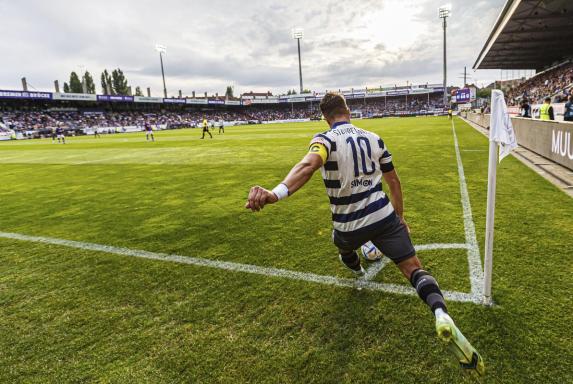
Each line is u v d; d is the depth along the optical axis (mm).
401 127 26234
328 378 1949
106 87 94812
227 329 2453
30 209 6465
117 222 5293
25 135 43375
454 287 2777
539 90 32625
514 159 8703
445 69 54469
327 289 2900
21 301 3010
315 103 86812
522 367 1934
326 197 6031
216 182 8172
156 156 14711
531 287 2713
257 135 27328
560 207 4648
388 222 2068
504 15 20750
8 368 2178
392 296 2729
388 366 2006
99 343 2381
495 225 4113
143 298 2963
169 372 2068
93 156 16141
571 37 26156
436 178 7027
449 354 2068
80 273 3543
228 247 4004
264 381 1957
